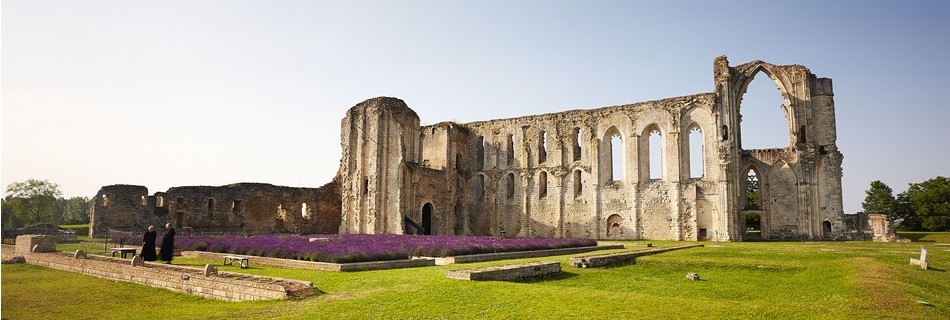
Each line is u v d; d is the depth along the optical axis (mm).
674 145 52375
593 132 57188
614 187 55219
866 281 16109
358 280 17141
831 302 13195
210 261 25500
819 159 49656
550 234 58125
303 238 37188
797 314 11500
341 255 21719
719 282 19797
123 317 12336
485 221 62406
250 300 14125
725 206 48875
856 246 34625
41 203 81312
